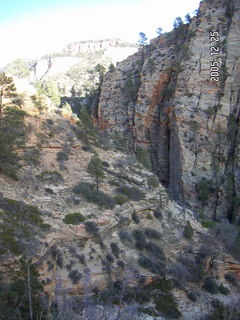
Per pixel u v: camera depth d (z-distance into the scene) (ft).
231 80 233.76
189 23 293.64
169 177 256.73
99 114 318.45
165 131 263.49
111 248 94.73
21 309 53.26
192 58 253.03
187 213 140.05
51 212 92.73
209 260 115.03
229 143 220.43
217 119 225.97
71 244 87.35
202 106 233.14
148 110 276.41
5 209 83.51
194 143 225.97
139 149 246.88
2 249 70.03
